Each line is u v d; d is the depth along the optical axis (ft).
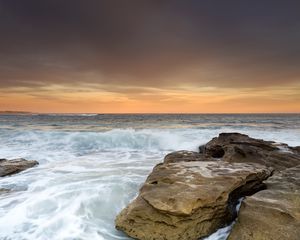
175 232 17.28
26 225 19.29
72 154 47.39
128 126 102.58
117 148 54.70
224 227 18.78
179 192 18.97
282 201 17.88
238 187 21.18
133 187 27.07
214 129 84.12
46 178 30.25
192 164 26.48
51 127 92.94
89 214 21.24
